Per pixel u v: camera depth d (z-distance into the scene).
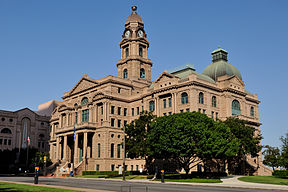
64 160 96.12
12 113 134.12
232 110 85.12
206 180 51.09
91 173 83.19
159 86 86.75
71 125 96.00
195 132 56.94
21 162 119.44
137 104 95.06
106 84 95.88
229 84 84.81
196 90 78.38
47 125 145.88
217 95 84.19
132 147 71.12
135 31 113.31
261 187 40.56
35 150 122.38
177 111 80.19
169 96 84.19
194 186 43.75
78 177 75.75
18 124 135.25
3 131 130.75
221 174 66.38
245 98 91.88
